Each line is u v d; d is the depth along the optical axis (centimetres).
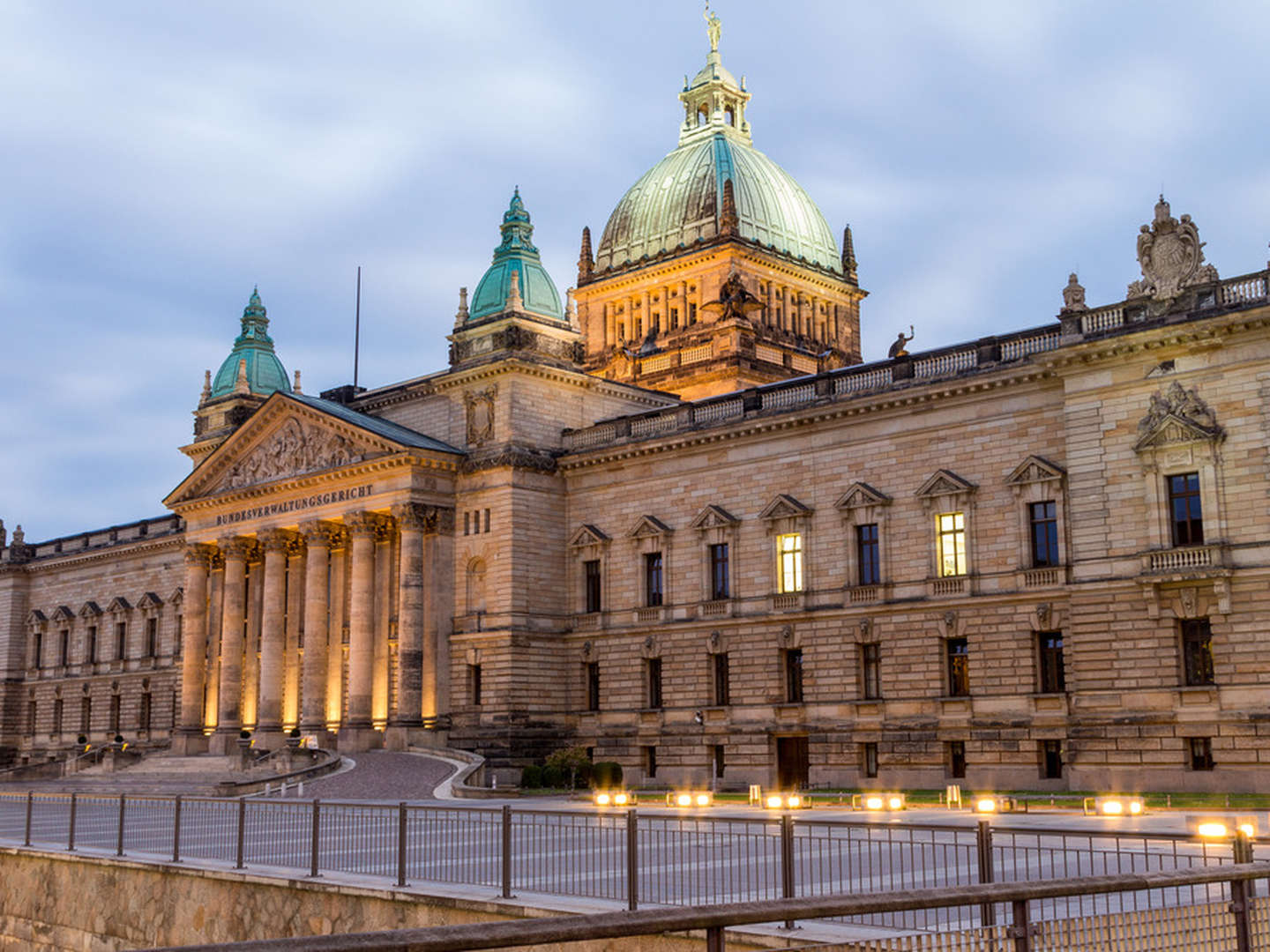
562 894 2912
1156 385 7275
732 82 15262
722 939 1244
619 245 14438
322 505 10969
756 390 9462
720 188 13850
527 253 11069
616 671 9988
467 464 10481
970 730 8069
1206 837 2225
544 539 10356
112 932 3834
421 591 10275
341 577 11269
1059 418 7931
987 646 8075
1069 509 7762
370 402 11581
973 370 8288
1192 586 7038
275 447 11475
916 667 8375
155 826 4603
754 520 9319
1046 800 6162
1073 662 7512
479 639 10169
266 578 11344
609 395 11175
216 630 12181
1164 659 7094
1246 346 7000
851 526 8794
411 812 5212
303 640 11188
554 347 10725
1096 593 7375
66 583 15762
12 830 5028
